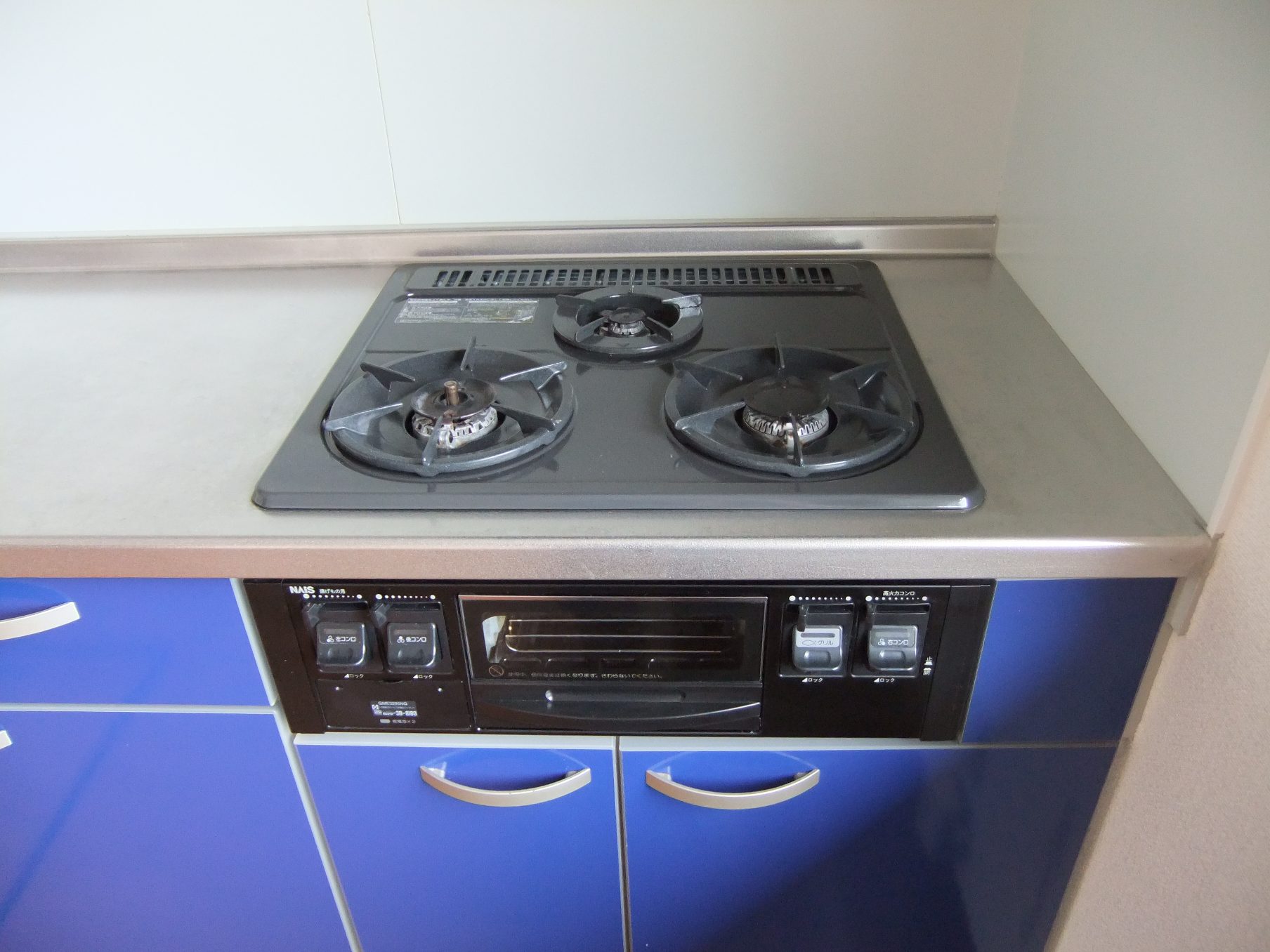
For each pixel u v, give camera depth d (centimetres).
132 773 99
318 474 87
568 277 125
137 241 131
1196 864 80
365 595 86
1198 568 79
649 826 99
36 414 100
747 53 118
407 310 117
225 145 127
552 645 89
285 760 97
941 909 106
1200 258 78
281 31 119
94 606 87
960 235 129
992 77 119
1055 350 106
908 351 105
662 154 125
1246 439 72
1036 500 83
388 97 123
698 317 112
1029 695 90
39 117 125
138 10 118
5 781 100
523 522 82
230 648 90
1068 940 106
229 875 107
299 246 131
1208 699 78
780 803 97
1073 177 103
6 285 129
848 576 81
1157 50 84
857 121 122
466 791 94
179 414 99
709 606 85
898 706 91
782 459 86
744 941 110
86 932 114
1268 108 68
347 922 111
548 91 122
